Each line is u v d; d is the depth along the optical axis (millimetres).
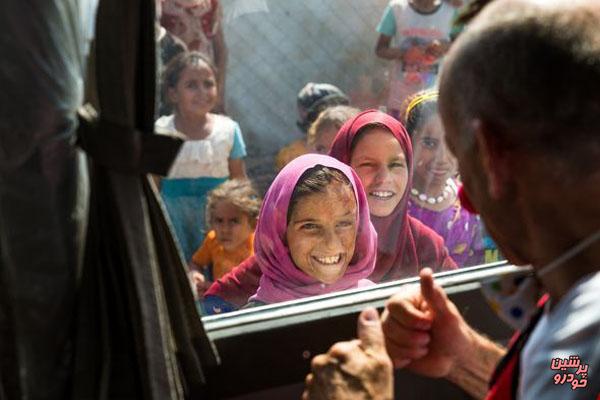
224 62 2461
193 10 2393
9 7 852
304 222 1503
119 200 922
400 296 1173
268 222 1528
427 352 1181
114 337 981
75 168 929
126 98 896
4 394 928
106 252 952
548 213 802
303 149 2477
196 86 2299
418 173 1898
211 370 1191
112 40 883
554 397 769
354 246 1555
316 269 1520
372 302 1334
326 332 1272
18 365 918
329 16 2732
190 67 2301
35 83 872
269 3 2604
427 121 1949
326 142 2227
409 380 1360
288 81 2588
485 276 1407
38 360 929
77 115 920
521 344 903
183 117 2275
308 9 2678
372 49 2764
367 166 1767
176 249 1011
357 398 981
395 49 2779
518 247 866
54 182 905
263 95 2553
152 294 940
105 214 945
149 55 909
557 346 778
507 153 802
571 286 811
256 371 1226
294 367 1254
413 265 1748
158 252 997
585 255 793
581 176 769
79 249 947
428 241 1790
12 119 871
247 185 2043
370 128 1780
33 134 881
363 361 1006
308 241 1509
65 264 929
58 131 899
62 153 908
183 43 2373
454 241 1829
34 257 908
